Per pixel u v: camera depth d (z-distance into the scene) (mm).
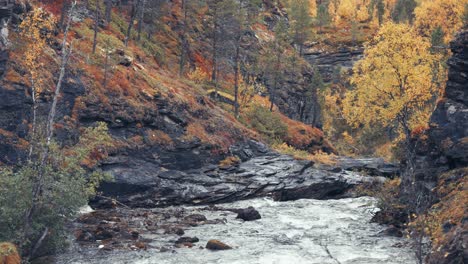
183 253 21062
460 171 23422
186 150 39812
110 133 35750
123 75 40250
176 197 34469
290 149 52312
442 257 17281
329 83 101062
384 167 49969
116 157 34281
